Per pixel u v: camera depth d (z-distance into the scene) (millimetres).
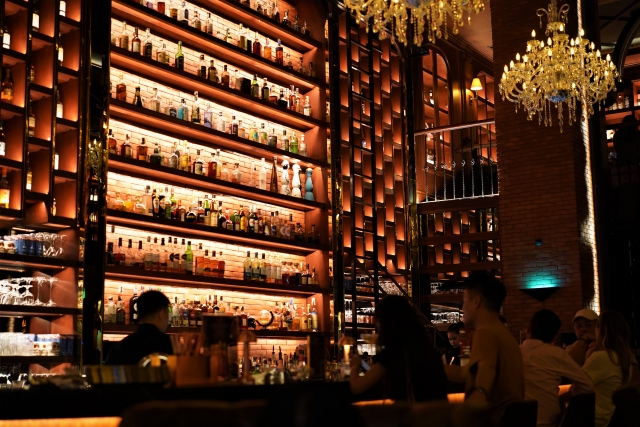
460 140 12836
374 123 10062
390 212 10500
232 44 7629
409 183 10664
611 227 10750
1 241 5543
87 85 6000
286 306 8242
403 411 2014
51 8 5793
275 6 8625
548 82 9023
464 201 10734
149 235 6934
